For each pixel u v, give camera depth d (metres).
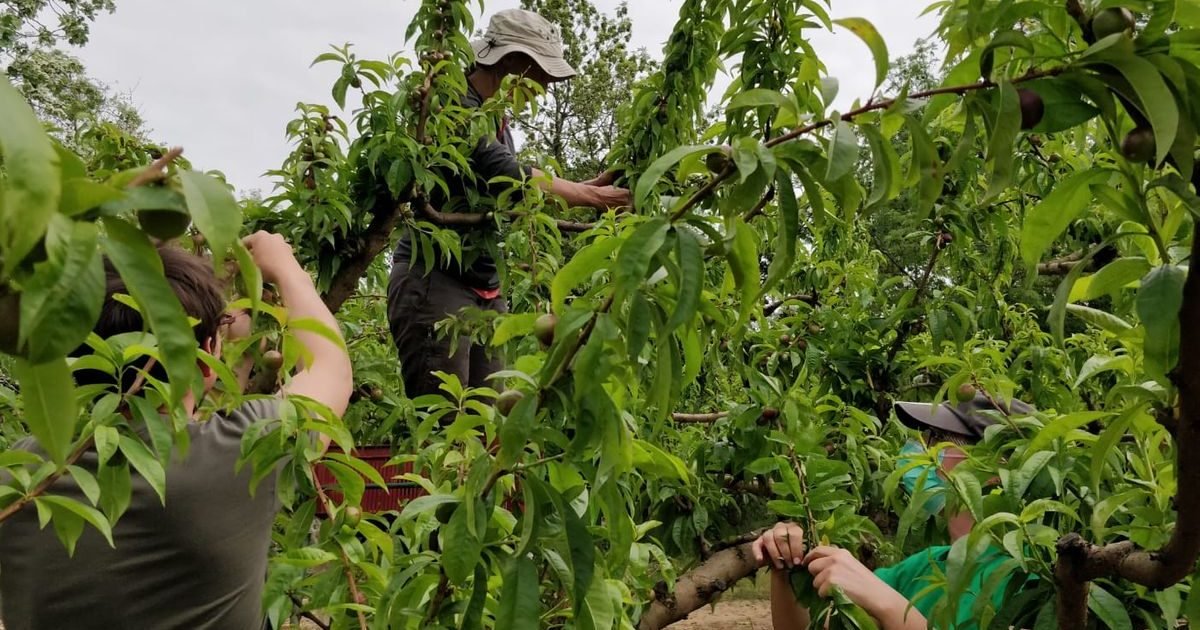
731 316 2.33
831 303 3.87
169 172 0.53
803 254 3.93
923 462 1.69
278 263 1.64
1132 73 0.83
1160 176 0.94
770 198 1.00
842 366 3.61
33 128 0.43
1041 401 3.14
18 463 1.08
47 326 0.48
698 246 0.89
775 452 2.67
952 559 1.35
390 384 3.57
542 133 15.72
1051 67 0.94
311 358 1.24
